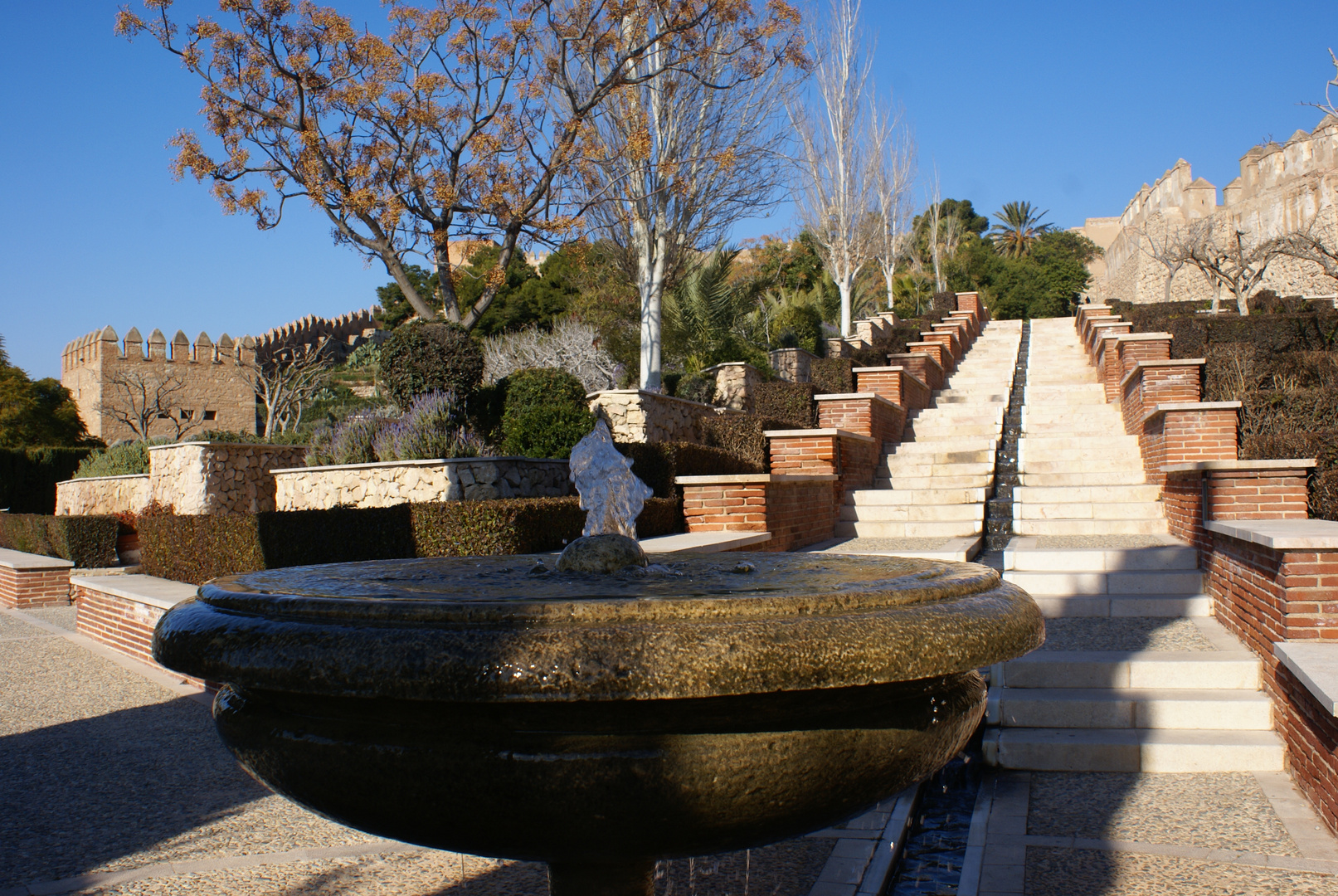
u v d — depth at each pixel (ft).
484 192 52.19
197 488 44.98
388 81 49.88
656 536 29.32
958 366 69.36
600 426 11.35
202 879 12.80
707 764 5.64
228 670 5.84
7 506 83.35
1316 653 14.32
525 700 5.20
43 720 22.71
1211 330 58.75
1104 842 13.26
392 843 14.07
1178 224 151.12
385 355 43.93
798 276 123.75
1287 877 11.81
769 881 12.16
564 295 94.84
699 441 47.47
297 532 28.19
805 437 36.91
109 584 33.30
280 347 163.73
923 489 39.37
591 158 53.93
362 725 5.89
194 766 18.39
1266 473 22.97
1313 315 57.88
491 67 51.39
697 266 66.08
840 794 6.21
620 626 5.47
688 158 57.00
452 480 31.48
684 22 52.42
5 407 113.19
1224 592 21.59
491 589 7.44
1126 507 33.45
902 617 6.06
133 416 124.77
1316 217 117.08
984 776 16.74
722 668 5.30
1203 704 17.40
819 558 10.80
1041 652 19.79
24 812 15.78
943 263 160.66
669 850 6.01
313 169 48.39
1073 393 51.01
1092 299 205.36
